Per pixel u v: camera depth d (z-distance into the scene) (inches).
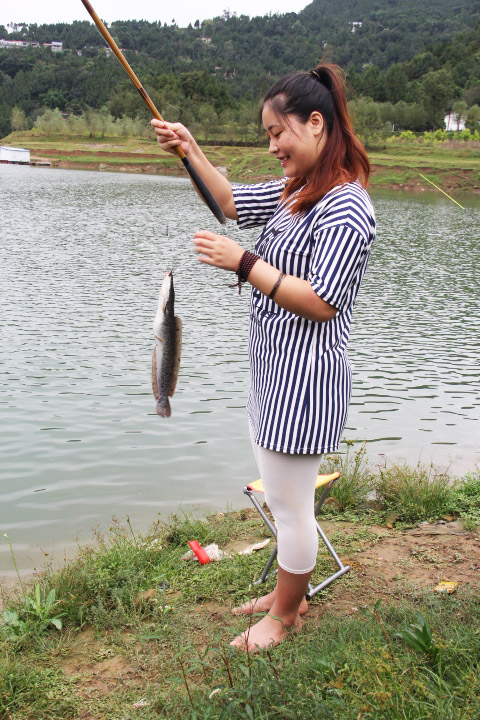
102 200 1904.5
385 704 101.1
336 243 107.7
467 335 556.4
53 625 150.7
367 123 3814.0
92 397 365.4
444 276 879.7
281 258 113.5
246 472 276.5
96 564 174.6
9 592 178.7
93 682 129.3
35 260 855.7
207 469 279.0
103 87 6815.9
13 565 201.3
